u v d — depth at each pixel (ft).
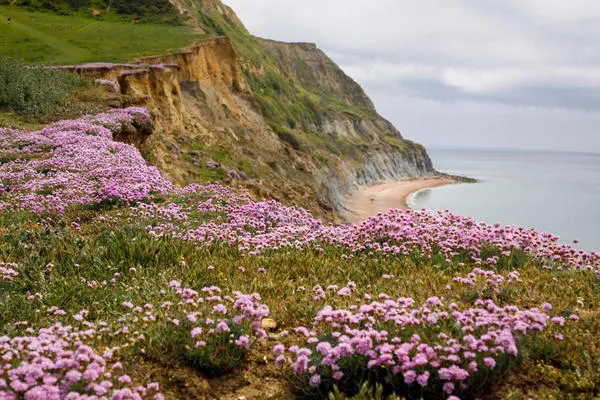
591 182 640.99
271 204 49.37
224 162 169.27
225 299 23.79
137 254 32.32
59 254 31.99
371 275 29.32
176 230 40.19
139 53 216.95
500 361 16.98
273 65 583.17
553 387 16.56
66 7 299.58
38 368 15.29
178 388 17.56
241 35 570.46
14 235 35.63
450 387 15.56
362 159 506.07
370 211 322.55
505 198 426.10
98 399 14.73
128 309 23.54
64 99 107.34
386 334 17.78
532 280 26.05
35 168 62.64
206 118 213.46
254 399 17.11
